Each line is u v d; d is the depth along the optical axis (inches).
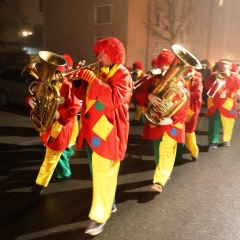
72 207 131.8
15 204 133.1
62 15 782.5
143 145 227.9
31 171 169.9
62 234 112.3
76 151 206.4
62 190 147.5
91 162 112.1
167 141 140.7
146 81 137.1
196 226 119.5
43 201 136.3
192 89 180.7
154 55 733.3
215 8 1016.9
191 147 188.7
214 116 212.5
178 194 146.6
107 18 700.0
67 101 125.7
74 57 775.7
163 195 145.3
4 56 781.3
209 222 122.6
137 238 110.9
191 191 150.1
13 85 358.0
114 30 691.4
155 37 721.0
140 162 190.4
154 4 692.7
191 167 182.4
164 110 131.6
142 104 137.0
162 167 142.5
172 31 705.0
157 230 116.3
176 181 161.6
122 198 141.6
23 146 215.3
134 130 278.4
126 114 110.0
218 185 157.6
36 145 218.1
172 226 119.1
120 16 676.1
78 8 747.4
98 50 101.5
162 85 126.3
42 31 857.5
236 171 177.0
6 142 224.1
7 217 122.7
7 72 371.6
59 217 123.6
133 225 119.1
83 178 162.1
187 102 140.1
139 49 699.4
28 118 310.0
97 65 102.7
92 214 109.0
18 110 350.9
